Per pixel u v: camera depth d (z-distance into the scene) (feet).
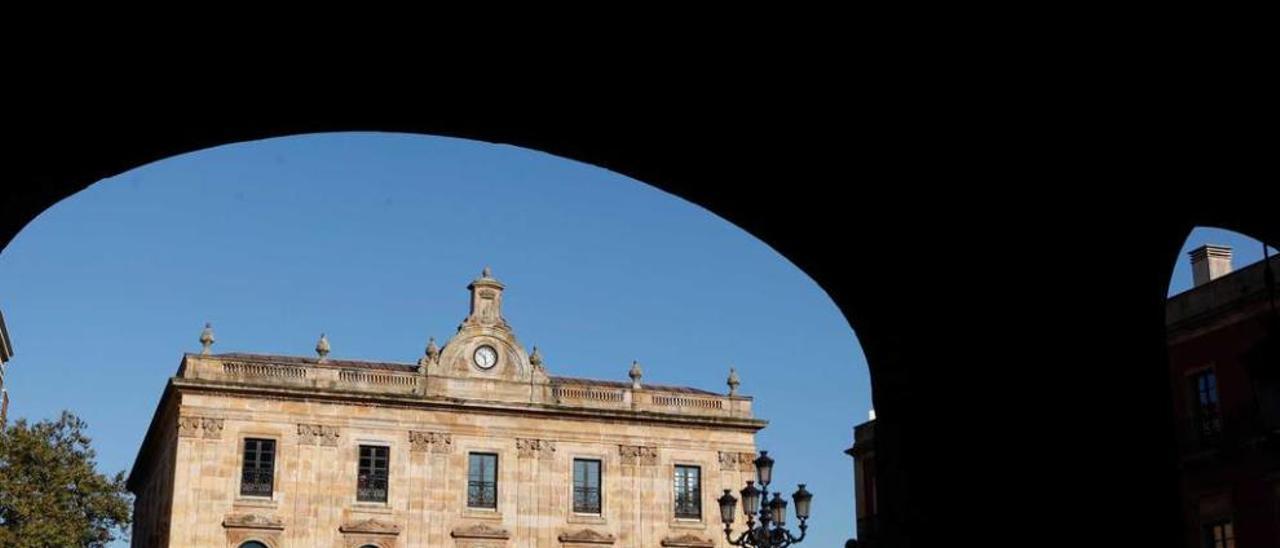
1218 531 99.96
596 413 175.52
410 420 168.35
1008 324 37.14
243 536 158.10
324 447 164.14
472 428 170.91
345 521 162.40
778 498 80.74
